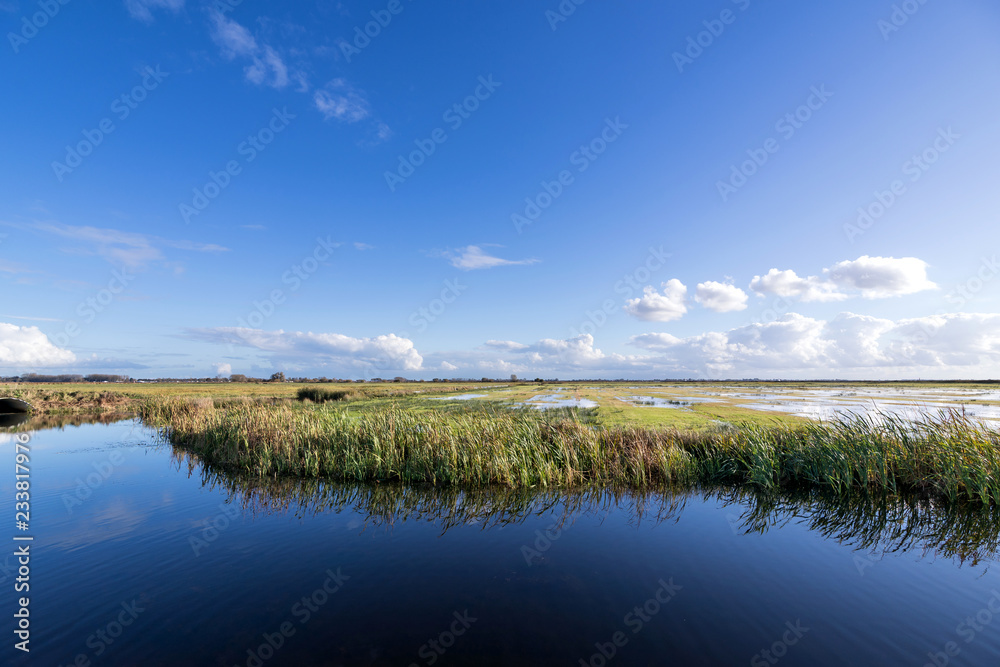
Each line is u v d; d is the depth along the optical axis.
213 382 155.25
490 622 6.93
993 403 49.19
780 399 56.91
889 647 6.35
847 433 16.31
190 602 7.51
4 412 42.03
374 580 8.46
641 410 36.31
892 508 13.37
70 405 47.81
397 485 16.09
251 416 23.88
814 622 7.06
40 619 6.92
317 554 9.73
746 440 17.69
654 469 16.97
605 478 16.75
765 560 9.56
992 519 12.35
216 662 5.84
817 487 15.56
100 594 7.81
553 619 7.04
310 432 19.59
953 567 9.25
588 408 38.62
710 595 7.93
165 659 5.91
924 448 15.14
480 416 24.45
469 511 13.20
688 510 13.30
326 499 14.34
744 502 14.15
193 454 21.41
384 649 6.18
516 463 16.33
